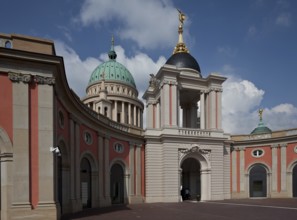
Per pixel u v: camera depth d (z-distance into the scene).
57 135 17.98
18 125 14.70
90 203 26.44
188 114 43.84
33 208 14.48
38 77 15.43
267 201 30.89
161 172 33.72
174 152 33.59
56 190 16.12
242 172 39.25
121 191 31.30
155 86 40.66
